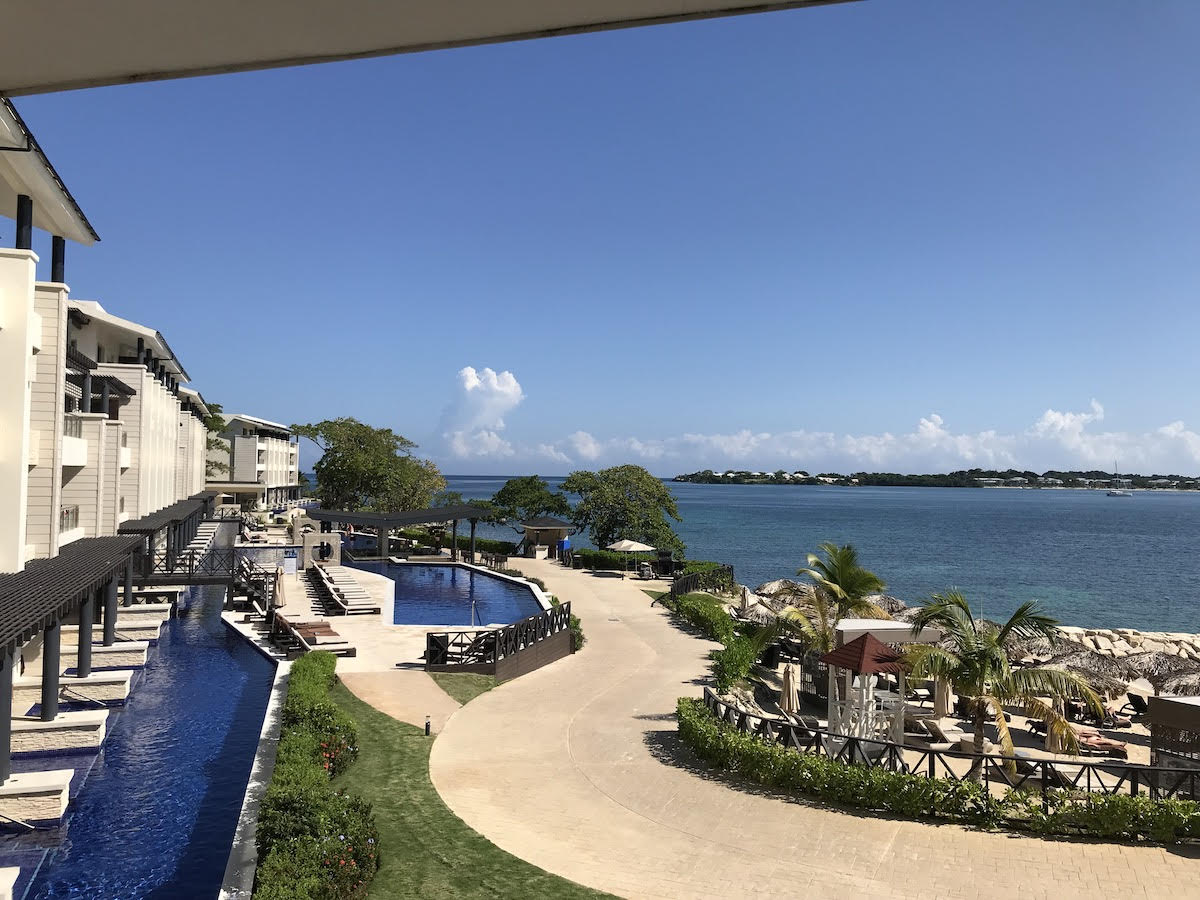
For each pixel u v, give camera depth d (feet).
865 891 41.52
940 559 296.10
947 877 43.09
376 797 51.93
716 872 43.29
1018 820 49.75
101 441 92.43
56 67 8.82
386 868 42.47
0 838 46.98
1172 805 47.73
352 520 171.12
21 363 61.87
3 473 61.98
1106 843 47.47
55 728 60.13
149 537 110.01
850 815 51.08
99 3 7.45
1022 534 423.23
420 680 80.79
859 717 69.15
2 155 55.36
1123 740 75.20
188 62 8.85
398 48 8.67
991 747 69.82
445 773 56.75
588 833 47.88
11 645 41.78
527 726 68.18
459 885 40.88
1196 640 122.62
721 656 83.20
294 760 51.37
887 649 66.95
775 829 48.88
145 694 75.66
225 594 131.75
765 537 392.88
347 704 72.13
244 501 330.54
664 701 76.64
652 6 7.94
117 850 45.85
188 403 197.26
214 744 62.80
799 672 92.48
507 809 51.01
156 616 96.02
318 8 7.73
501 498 263.08
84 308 118.11
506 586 150.92
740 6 7.89
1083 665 79.36
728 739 58.54
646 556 188.65
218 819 49.80
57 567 65.57
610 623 116.16
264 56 8.78
